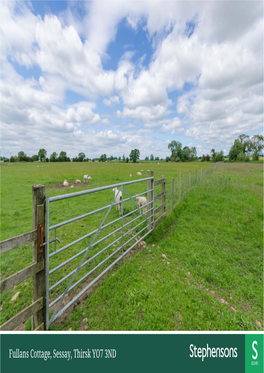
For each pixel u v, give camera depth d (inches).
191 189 384.8
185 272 135.4
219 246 179.3
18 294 110.8
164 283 120.8
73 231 203.5
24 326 90.4
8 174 848.9
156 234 190.5
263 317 103.7
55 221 240.1
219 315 99.4
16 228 217.8
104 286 114.7
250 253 168.4
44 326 82.2
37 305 75.8
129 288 113.9
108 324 90.5
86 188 492.4
